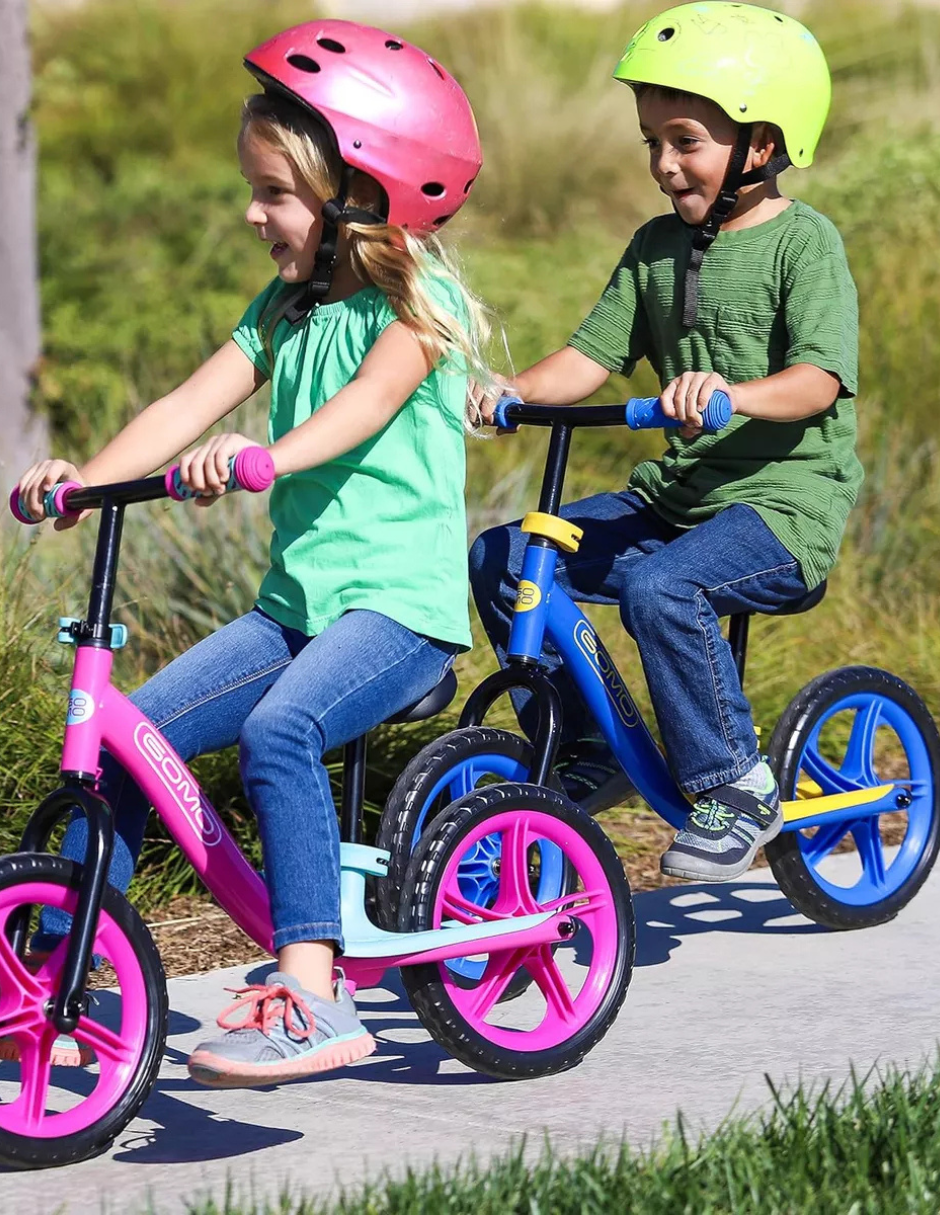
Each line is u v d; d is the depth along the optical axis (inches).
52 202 1605.6
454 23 2069.4
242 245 1547.7
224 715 385.1
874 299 1003.3
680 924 533.0
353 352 387.2
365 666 373.7
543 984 409.7
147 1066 359.9
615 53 1943.9
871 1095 374.9
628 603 456.1
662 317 494.3
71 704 354.6
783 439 477.4
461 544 394.0
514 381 498.0
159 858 562.3
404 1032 446.0
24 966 348.5
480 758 420.2
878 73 1769.2
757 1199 307.1
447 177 390.6
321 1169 348.8
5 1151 342.6
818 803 502.9
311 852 361.4
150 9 2075.5
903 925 529.0
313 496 390.6
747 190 478.6
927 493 884.6
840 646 768.3
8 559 645.3
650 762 473.1
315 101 374.9
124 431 400.8
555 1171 324.8
